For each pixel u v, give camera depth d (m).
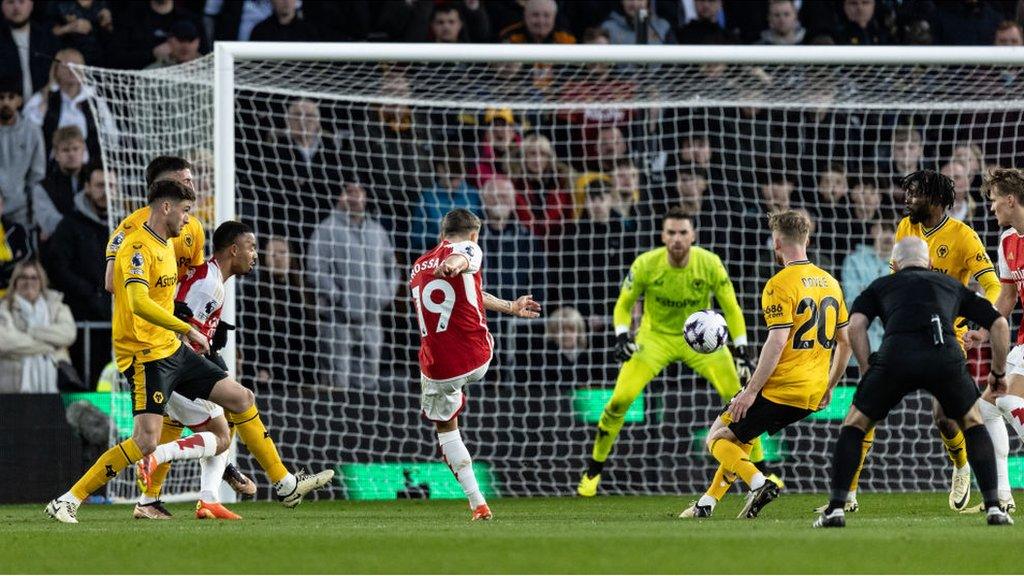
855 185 48.34
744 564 18.05
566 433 39.09
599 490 38.94
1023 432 27.98
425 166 47.69
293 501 29.42
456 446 27.50
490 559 18.72
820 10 50.97
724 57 38.22
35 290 41.50
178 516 29.95
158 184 26.45
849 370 41.78
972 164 46.84
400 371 44.81
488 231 45.09
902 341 22.69
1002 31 50.38
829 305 26.52
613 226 46.41
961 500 29.83
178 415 28.55
